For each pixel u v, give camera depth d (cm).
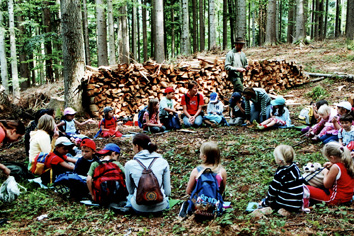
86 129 888
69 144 480
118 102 1020
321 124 605
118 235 334
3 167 406
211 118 812
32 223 369
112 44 1543
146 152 388
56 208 410
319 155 526
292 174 347
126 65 1005
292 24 2548
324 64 1398
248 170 501
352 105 598
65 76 989
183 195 445
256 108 782
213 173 351
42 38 1664
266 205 366
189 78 1070
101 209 405
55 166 473
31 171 485
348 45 1580
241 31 1662
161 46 1597
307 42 1852
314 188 364
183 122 859
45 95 1270
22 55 2159
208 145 356
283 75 1230
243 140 659
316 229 306
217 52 1830
